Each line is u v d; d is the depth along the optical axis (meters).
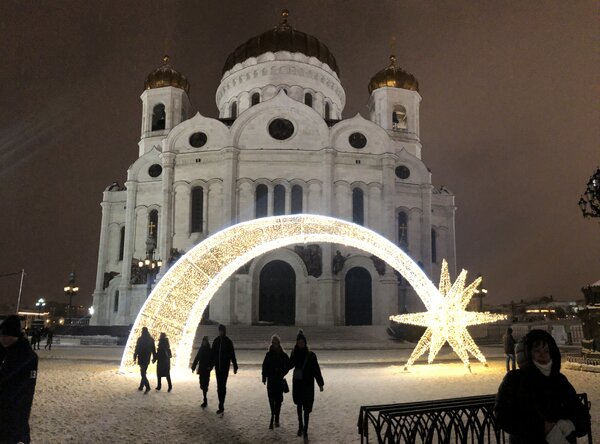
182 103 71.06
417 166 64.94
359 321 57.62
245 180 59.66
